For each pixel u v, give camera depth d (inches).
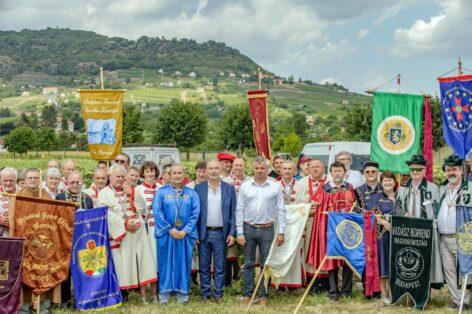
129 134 2074.3
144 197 370.3
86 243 341.4
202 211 359.9
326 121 4997.5
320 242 367.2
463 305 342.0
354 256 352.2
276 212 360.2
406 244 346.0
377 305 352.2
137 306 351.3
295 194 389.7
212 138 2578.7
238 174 402.6
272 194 354.3
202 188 364.2
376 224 354.3
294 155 2097.7
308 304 354.3
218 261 360.5
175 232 352.5
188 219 357.4
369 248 352.2
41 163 1916.8
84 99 481.7
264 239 354.9
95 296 340.2
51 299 330.6
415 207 350.6
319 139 2177.7
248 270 359.6
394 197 361.1
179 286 354.0
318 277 377.7
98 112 481.7
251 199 354.6
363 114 1712.6
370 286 352.5
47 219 323.6
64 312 332.5
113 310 341.7
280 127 2709.2
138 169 391.9
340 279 411.5
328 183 374.6
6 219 326.6
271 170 442.0
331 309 344.8
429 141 473.7
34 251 319.6
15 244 306.5
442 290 397.4
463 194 335.0
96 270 343.0
